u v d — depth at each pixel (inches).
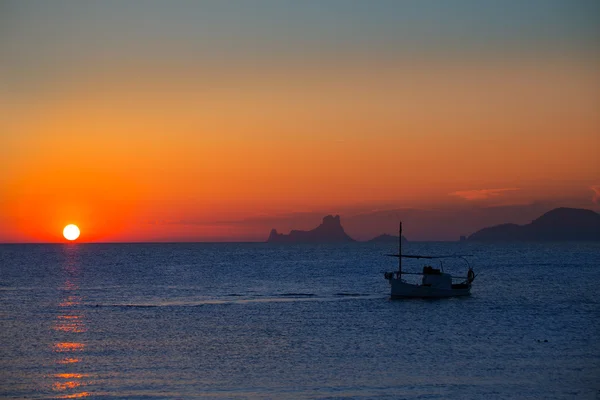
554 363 2343.8
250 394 1968.5
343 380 2126.0
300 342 2810.0
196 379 2151.8
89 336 2979.8
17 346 2736.2
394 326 3255.4
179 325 3316.9
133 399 1920.5
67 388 2042.3
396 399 1908.2
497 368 2272.4
